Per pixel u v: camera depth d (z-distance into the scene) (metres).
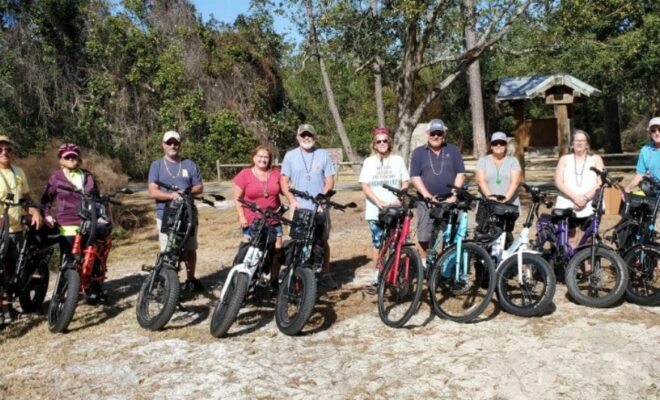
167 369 4.97
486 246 6.01
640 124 38.44
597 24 15.00
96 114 24.00
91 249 6.16
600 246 5.85
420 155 6.63
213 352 5.27
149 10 25.41
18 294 6.42
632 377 4.39
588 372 4.48
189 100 24.02
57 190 6.43
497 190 6.54
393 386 4.45
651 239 6.13
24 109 22.50
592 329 5.27
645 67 19.70
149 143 24.22
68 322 5.82
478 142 27.31
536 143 15.55
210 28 25.86
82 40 24.08
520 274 5.70
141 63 24.05
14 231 6.25
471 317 5.58
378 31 14.69
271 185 6.36
